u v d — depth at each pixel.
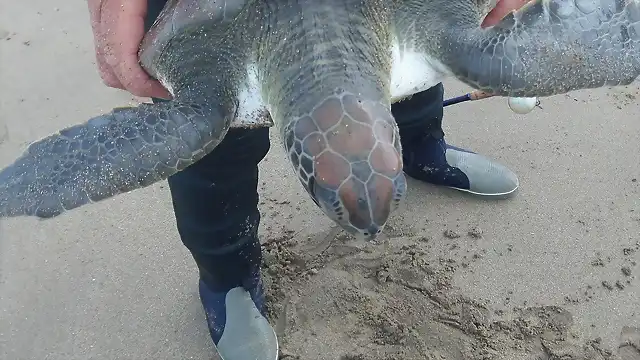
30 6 1.55
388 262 0.97
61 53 1.41
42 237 1.02
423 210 1.06
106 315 0.92
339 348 0.86
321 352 0.86
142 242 1.02
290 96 0.61
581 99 1.24
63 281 0.96
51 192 0.60
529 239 1.00
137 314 0.92
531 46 0.64
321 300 0.92
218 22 0.66
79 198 0.60
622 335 0.86
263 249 0.99
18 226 1.04
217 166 0.72
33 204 0.60
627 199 1.05
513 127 1.20
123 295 0.95
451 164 1.07
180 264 0.99
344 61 0.61
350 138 0.56
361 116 0.57
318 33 0.63
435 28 0.68
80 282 0.96
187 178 0.73
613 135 1.17
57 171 0.61
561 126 1.19
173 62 0.69
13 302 0.94
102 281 0.96
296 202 1.07
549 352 0.85
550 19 0.65
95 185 0.60
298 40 0.63
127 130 0.62
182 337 0.89
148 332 0.90
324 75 0.60
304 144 0.57
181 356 0.87
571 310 0.90
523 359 0.84
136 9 0.72
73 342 0.89
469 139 1.18
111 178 0.60
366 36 0.64
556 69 0.64
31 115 1.26
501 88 0.64
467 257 0.98
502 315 0.90
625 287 0.93
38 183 0.60
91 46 1.43
